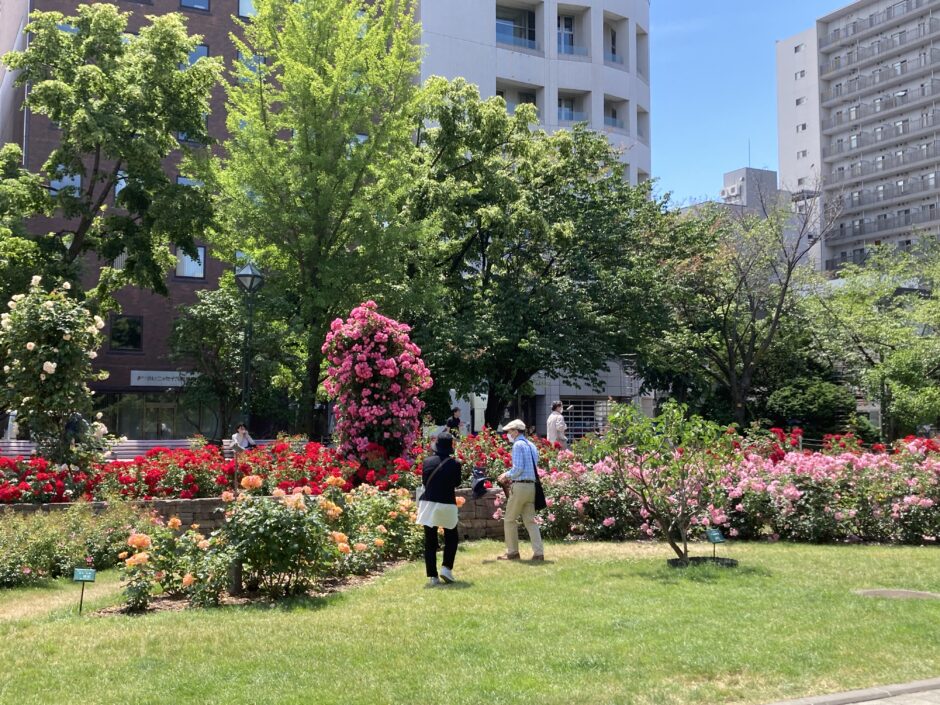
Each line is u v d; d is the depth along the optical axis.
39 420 12.66
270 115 23.28
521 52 49.34
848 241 85.50
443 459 8.96
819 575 8.92
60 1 36.94
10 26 45.41
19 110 39.03
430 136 28.06
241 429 20.16
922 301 33.91
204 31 39.75
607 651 5.91
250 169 22.06
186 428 37.56
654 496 10.18
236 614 7.30
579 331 29.77
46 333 12.92
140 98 24.80
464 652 5.95
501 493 12.65
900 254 40.44
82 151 24.44
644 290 30.52
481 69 48.00
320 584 8.81
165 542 8.14
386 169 23.22
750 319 34.00
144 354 37.16
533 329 28.75
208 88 26.44
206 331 31.20
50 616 7.44
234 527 8.11
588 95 50.97
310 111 22.27
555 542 12.11
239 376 31.09
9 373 12.76
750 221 35.12
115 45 25.14
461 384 28.42
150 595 8.06
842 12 88.50
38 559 9.48
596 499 12.41
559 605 7.46
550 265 31.42
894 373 28.89
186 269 38.22
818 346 34.53
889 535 11.86
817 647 6.06
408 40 24.05
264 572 8.17
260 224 22.06
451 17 47.28
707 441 9.70
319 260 22.61
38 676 5.49
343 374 13.53
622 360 37.41
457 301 28.45
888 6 84.31
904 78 81.88
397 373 13.63
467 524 12.62
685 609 7.23
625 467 10.82
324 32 22.77
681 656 5.80
